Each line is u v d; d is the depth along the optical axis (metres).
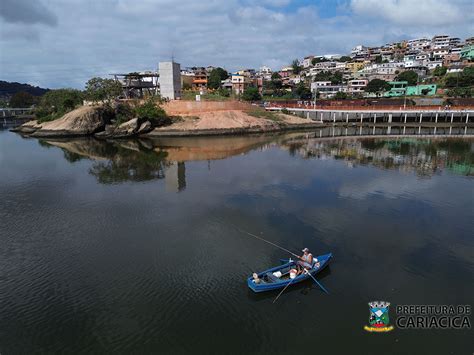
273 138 71.69
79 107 81.00
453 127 88.81
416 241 22.64
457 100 105.38
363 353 13.48
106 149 58.81
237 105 88.25
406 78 132.75
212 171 41.38
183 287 17.67
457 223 25.50
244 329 14.73
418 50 185.38
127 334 14.55
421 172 40.75
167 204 29.66
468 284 17.89
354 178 37.88
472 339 14.16
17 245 22.67
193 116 79.38
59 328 14.98
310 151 55.09
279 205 29.16
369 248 21.66
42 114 91.06
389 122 99.94
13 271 19.59
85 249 21.94
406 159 48.53
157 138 72.69
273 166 44.03
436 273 18.92
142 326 14.99
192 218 26.50
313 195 31.81
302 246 21.91
